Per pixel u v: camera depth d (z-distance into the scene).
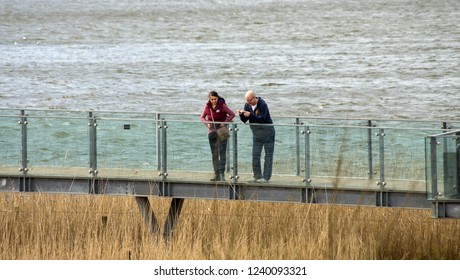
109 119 59.62
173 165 58.97
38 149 60.69
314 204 59.53
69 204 62.56
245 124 57.69
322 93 159.50
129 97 160.25
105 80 182.88
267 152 57.50
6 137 61.06
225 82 178.38
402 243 57.97
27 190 60.97
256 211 60.25
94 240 58.78
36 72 196.38
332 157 56.62
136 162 59.56
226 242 56.91
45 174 60.62
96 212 62.19
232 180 58.06
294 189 57.16
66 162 60.44
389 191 55.66
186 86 173.38
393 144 55.56
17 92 167.75
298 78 181.50
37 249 57.44
